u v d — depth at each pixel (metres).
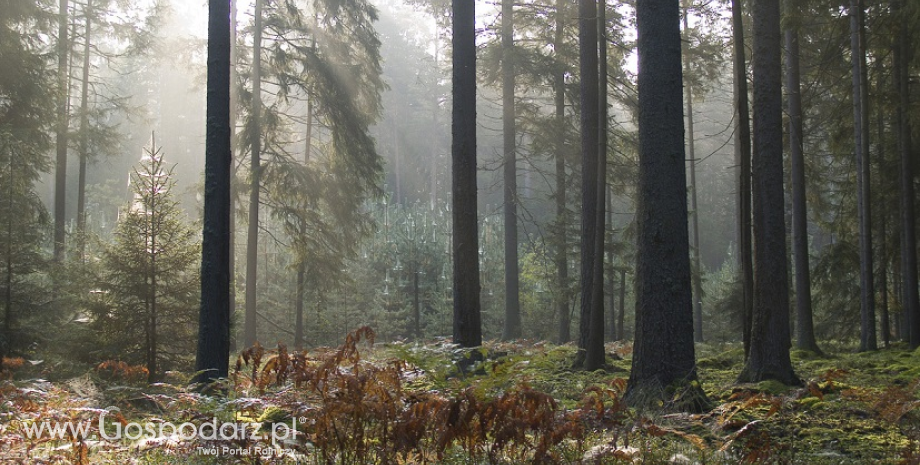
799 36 19.44
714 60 23.12
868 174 17.45
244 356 5.39
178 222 12.08
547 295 33.97
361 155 23.47
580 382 11.07
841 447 6.71
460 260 11.06
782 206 11.26
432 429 5.12
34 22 19.42
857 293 23.03
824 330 23.92
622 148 22.59
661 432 5.70
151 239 11.84
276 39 22.70
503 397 5.06
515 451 5.59
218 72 9.73
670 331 8.91
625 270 24.69
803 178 17.81
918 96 18.55
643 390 8.66
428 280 36.00
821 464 6.10
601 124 13.98
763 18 11.47
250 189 22.23
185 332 11.93
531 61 23.05
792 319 26.08
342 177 23.53
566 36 23.91
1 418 6.22
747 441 6.26
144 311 11.59
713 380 12.00
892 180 20.20
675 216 9.09
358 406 5.00
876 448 6.57
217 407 5.69
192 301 11.81
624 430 5.89
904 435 6.99
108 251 11.70
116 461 5.71
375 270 34.78
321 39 23.20
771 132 11.34
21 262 11.62
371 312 32.06
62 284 11.93
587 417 5.61
